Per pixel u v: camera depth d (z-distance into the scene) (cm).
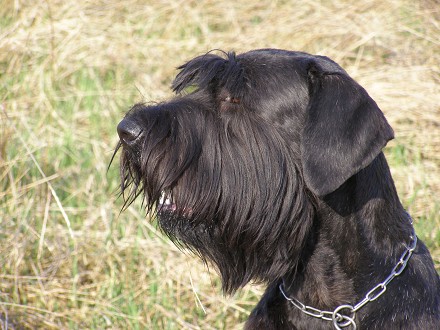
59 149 1061
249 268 606
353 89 550
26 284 859
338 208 575
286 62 580
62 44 1241
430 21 1220
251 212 566
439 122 1061
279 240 577
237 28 1318
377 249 572
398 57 1175
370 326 568
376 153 535
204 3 1397
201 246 605
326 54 1198
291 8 1323
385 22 1233
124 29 1325
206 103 580
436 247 890
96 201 980
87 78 1223
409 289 567
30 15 1280
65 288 859
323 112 547
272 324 597
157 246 899
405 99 1080
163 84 1220
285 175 567
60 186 983
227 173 564
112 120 1136
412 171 1003
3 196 948
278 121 569
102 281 866
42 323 803
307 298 591
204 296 836
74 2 1329
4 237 902
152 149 550
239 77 571
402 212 602
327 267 583
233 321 816
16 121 1081
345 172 530
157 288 842
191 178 557
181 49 1287
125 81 1227
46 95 1160
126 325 805
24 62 1226
